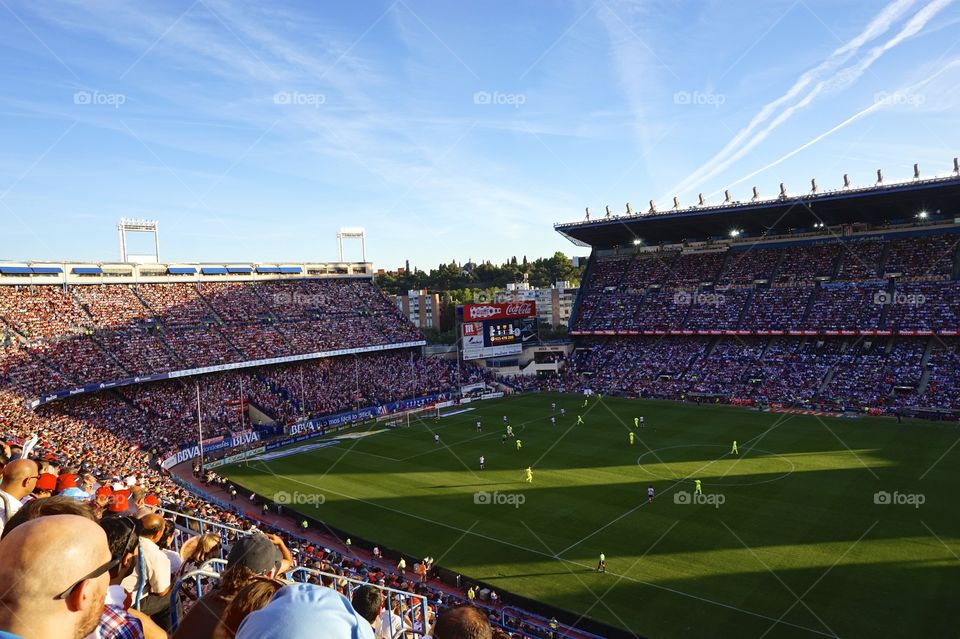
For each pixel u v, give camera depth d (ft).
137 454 207.10
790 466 173.37
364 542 138.62
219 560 26.58
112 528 16.78
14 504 24.86
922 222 297.94
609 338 357.61
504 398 317.63
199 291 319.27
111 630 15.23
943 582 102.89
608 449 204.85
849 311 284.20
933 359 254.06
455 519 149.38
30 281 265.34
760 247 342.64
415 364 350.02
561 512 149.28
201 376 278.46
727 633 93.20
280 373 305.32
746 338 310.86
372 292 389.80
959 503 137.80
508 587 113.39
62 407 228.63
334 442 241.55
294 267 366.43
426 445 226.58
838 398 249.14
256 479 194.90
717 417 242.17
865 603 98.32
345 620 12.22
